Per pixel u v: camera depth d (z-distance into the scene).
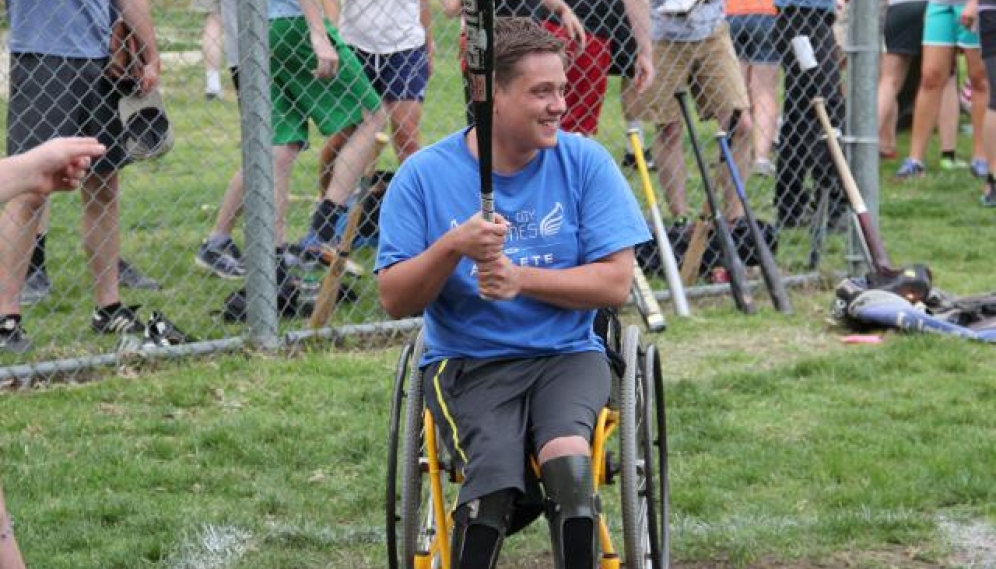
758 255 22.47
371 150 22.28
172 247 25.41
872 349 19.94
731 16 28.81
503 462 10.32
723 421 16.91
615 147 34.25
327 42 21.05
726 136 23.09
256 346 19.62
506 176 11.17
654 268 23.64
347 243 20.08
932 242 26.55
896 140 36.75
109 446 16.05
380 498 14.77
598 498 10.38
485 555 10.10
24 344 19.14
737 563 13.25
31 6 18.56
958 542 13.64
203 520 14.13
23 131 18.81
